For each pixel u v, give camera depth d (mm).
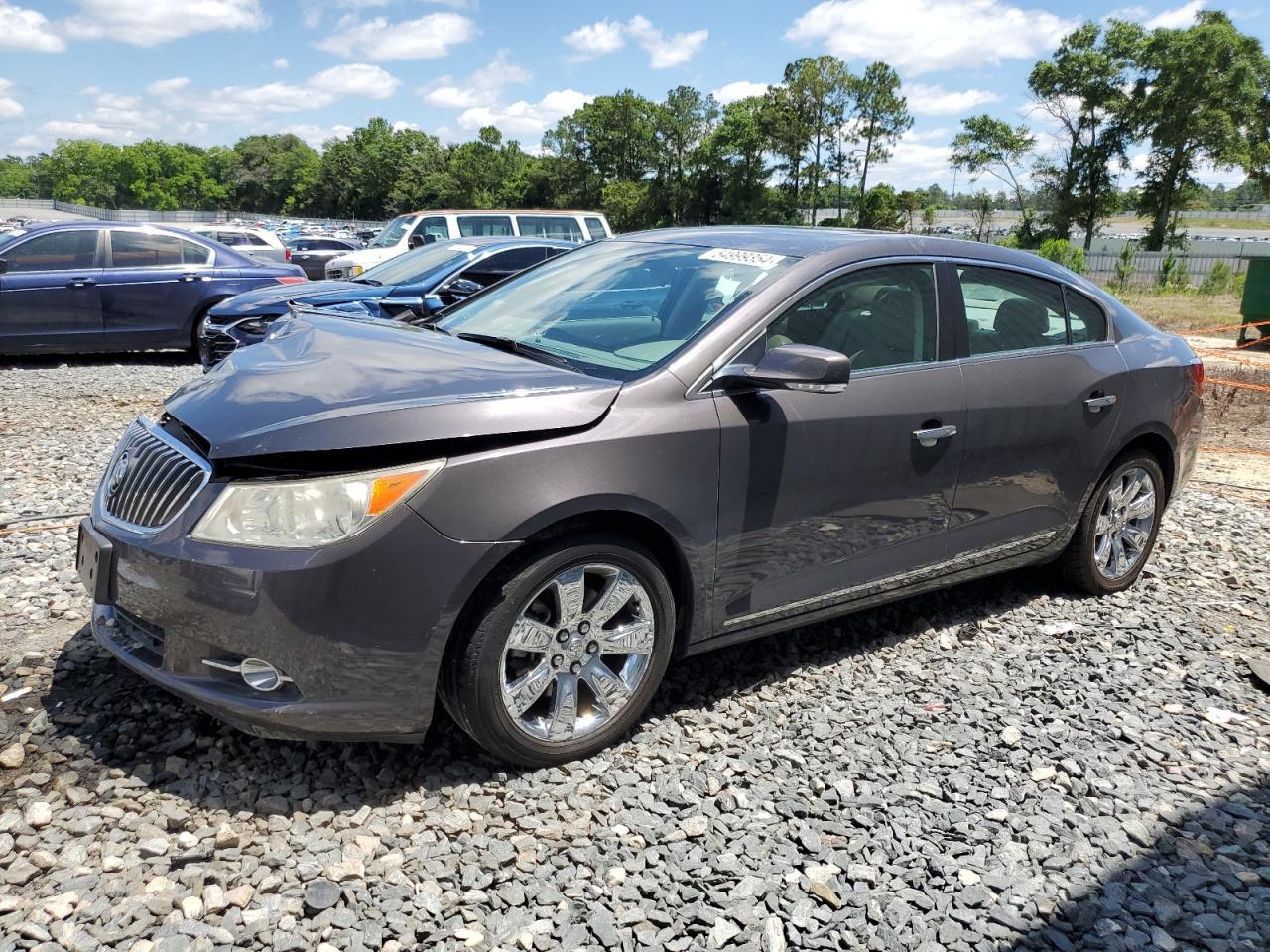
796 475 3463
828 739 3424
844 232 4141
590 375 3314
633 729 3385
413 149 154750
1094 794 3215
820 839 2855
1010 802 3127
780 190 103562
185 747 3096
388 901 2480
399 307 7562
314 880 2545
